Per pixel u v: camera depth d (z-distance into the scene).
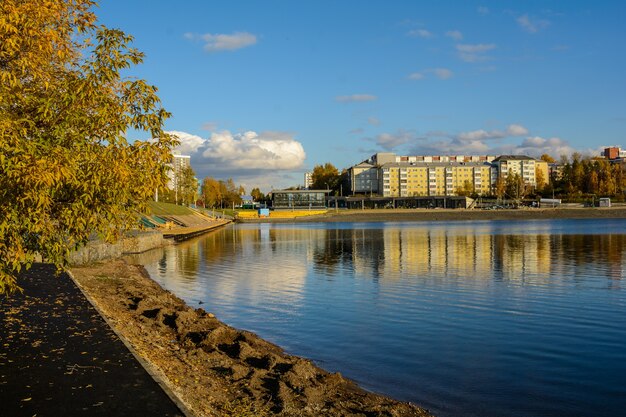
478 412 11.41
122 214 11.13
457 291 27.28
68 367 10.66
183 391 9.87
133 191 10.70
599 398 12.24
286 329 19.36
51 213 10.05
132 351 11.88
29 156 8.40
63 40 11.47
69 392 9.20
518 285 29.02
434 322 20.23
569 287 28.16
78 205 9.67
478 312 21.98
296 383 11.84
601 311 21.98
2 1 9.58
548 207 170.75
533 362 15.11
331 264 41.47
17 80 9.63
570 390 12.79
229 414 9.41
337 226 121.25
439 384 13.24
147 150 10.44
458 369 14.48
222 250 56.88
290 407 10.21
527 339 17.62
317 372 13.32
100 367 10.67
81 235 10.75
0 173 8.43
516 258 43.22
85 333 13.62
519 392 12.63
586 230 85.62
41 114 9.75
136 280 29.70
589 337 17.84
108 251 42.59
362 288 28.83
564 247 53.16
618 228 92.00
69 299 18.81
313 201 187.25
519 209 165.62
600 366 14.66
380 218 161.50
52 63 11.60
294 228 113.00
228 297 26.56
